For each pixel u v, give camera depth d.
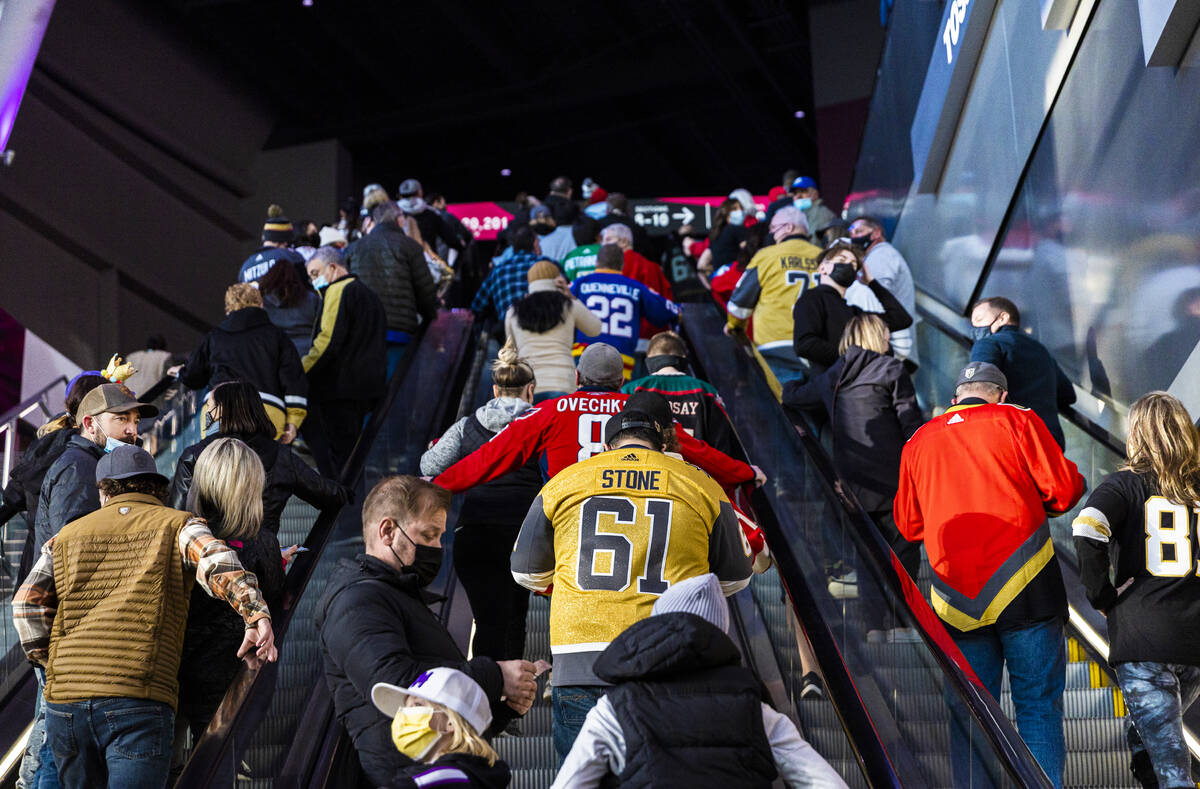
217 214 18.41
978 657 4.08
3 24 5.89
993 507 4.06
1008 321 5.14
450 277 10.78
